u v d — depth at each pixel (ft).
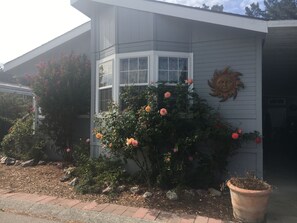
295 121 54.90
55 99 27.63
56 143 28.84
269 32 22.12
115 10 24.77
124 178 21.58
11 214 16.84
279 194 20.89
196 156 20.84
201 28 23.54
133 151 20.25
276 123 56.18
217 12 21.03
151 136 19.99
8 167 27.37
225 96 22.80
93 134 25.54
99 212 16.74
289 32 22.13
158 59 23.39
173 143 20.25
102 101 26.30
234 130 21.95
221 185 20.43
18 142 30.66
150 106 20.02
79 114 29.09
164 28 23.49
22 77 35.40
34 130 30.73
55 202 18.37
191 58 23.79
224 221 15.64
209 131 20.12
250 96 22.33
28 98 53.62
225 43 22.95
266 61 30.94
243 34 22.50
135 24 24.08
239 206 15.65
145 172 21.02
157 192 19.45
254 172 21.80
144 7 22.84
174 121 20.21
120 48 24.59
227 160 22.33
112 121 21.21
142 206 17.61
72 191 20.35
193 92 22.00
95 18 27.12
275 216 16.76
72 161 28.19
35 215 16.72
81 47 31.96
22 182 22.67
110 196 19.12
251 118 22.24
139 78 23.84
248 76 22.40
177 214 16.46
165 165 19.63
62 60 28.66
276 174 27.30
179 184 19.58
